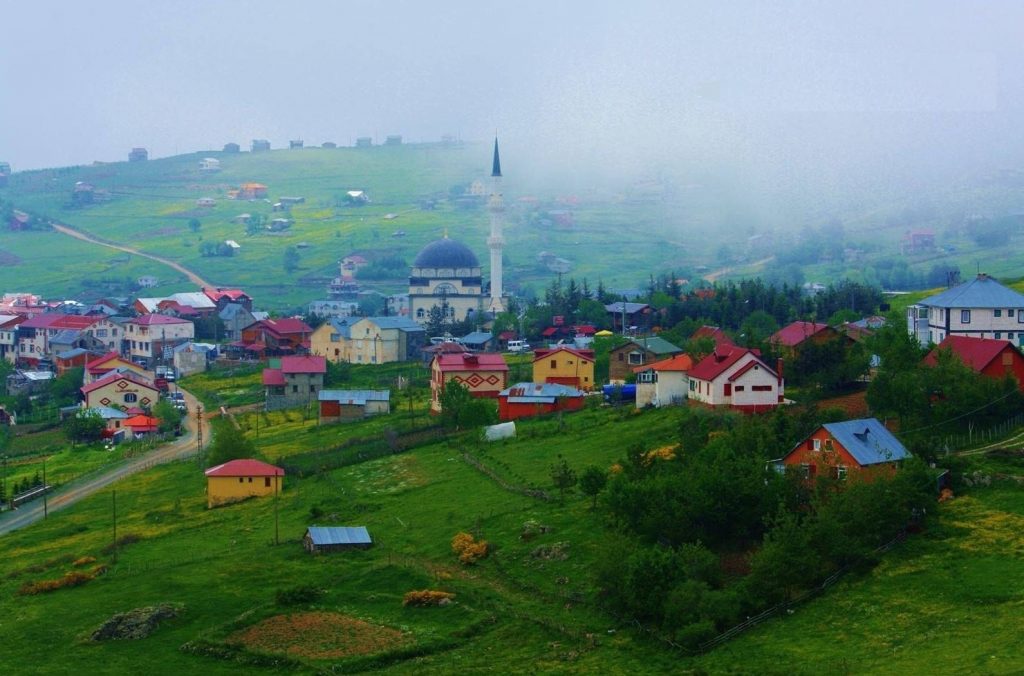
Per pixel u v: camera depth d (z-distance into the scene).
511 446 150.25
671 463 118.56
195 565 120.12
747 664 85.88
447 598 104.81
